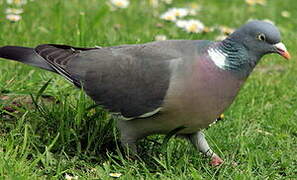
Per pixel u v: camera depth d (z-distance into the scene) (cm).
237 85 832
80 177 824
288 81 1219
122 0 1427
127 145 887
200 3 1764
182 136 909
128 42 1270
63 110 939
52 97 1055
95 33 1296
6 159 814
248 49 827
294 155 928
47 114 953
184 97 812
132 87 852
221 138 970
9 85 1027
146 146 942
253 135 988
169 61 832
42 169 841
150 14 1550
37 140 904
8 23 1316
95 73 882
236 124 1023
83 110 910
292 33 1542
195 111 820
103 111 945
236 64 823
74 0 1555
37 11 1433
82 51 915
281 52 823
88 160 884
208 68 812
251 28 823
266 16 1681
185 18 1588
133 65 858
